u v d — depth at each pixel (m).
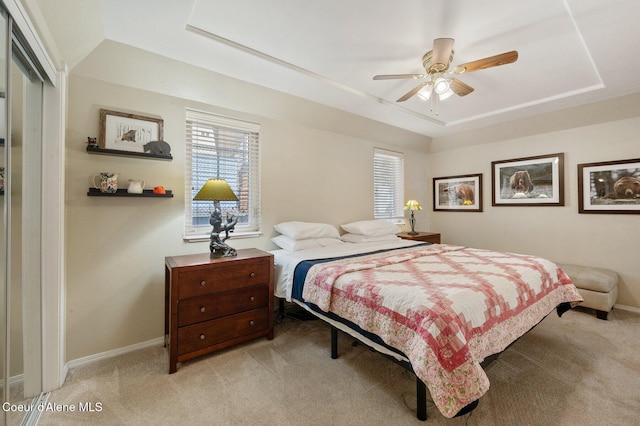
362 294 1.68
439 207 4.88
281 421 1.46
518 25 1.82
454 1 1.61
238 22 1.80
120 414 1.50
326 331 2.56
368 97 2.98
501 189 4.09
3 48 1.14
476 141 4.30
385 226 3.67
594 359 2.03
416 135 4.38
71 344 1.96
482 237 4.32
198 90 2.46
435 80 2.18
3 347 1.22
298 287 2.22
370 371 1.91
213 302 2.05
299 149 3.26
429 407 1.56
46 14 1.37
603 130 3.21
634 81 2.56
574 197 3.43
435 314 1.29
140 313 2.24
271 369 1.93
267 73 2.43
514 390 1.68
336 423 1.44
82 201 2.00
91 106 2.04
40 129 1.68
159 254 2.32
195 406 1.57
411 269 2.06
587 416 1.46
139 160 2.23
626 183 3.04
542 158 3.67
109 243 2.11
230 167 2.80
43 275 1.69
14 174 1.43
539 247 3.73
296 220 3.24
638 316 2.84
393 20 1.78
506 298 1.63
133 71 2.14
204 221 2.65
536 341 2.31
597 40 1.94
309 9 1.68
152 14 1.70
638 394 1.64
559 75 2.50
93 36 1.81
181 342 1.92
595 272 2.95
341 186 3.70
